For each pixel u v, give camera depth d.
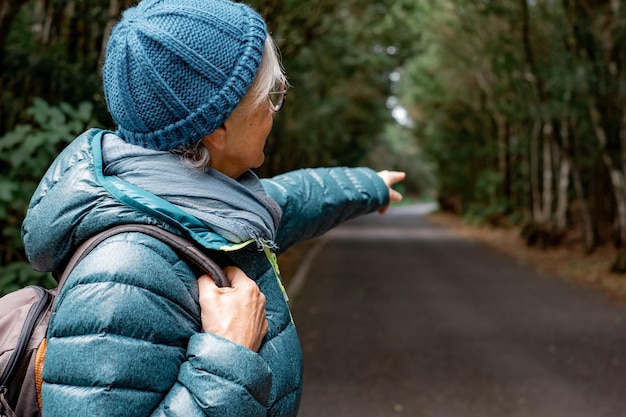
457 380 6.27
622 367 6.69
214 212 1.04
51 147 3.64
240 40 1.04
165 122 1.03
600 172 22.80
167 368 0.94
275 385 1.09
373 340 8.12
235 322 0.99
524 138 27.91
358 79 28.03
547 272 16.14
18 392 1.04
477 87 33.19
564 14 16.12
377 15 15.35
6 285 3.44
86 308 0.90
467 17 21.89
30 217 1.01
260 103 1.10
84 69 4.98
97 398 0.88
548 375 6.42
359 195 1.70
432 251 23.00
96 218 0.97
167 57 1.00
